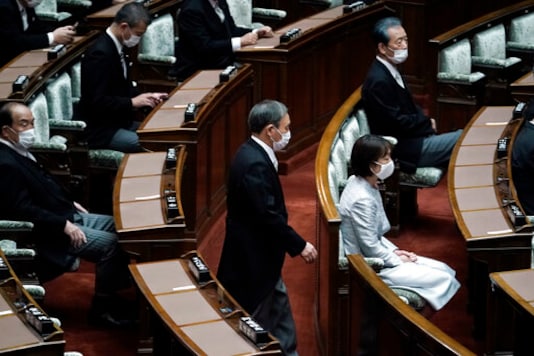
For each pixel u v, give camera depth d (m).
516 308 24.17
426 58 45.78
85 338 28.45
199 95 34.25
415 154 34.34
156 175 29.50
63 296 30.56
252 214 26.08
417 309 27.81
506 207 28.58
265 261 26.39
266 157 26.19
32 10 37.91
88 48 34.78
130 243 26.62
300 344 29.16
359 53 43.22
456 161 31.64
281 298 27.03
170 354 22.73
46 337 21.39
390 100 34.19
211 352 20.98
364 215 27.94
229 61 38.25
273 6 48.03
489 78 40.72
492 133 33.88
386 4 45.69
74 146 33.19
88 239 28.64
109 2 43.09
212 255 32.97
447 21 47.06
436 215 36.56
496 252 27.09
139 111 36.72
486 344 27.25
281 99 38.44
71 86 36.31
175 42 41.47
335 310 26.95
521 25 43.28
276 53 37.94
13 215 28.09
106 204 34.41
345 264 26.88
